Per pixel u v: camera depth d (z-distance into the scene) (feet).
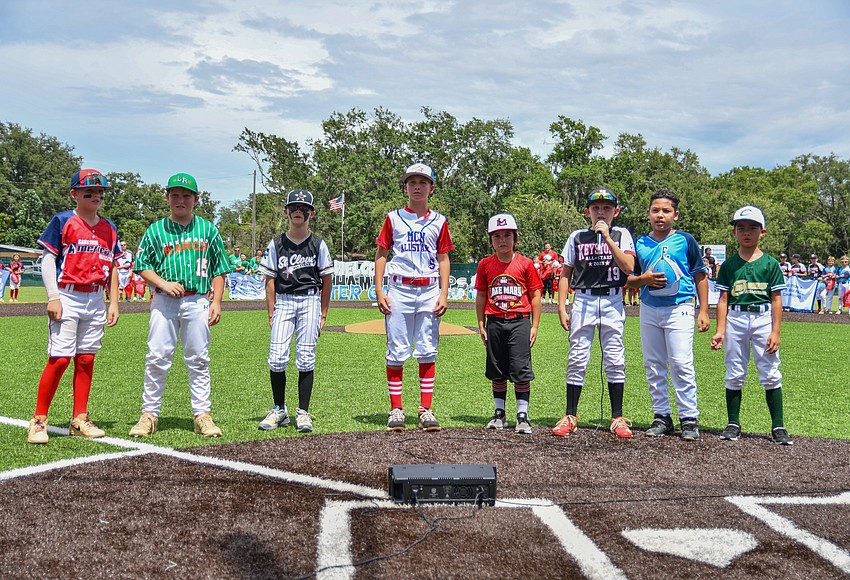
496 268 17.65
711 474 13.47
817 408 20.84
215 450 14.80
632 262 16.57
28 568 8.72
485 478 11.46
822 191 233.96
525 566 9.05
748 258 16.81
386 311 17.76
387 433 16.71
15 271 77.61
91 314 16.33
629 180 174.91
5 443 15.20
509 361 17.46
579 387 17.30
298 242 17.78
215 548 9.43
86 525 10.19
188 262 16.49
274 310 17.80
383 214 150.82
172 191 16.48
